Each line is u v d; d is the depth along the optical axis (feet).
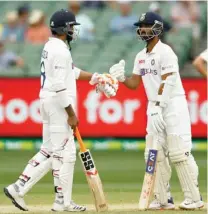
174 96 108.68
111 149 203.31
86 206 115.03
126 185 146.92
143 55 109.40
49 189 139.74
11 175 160.97
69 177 105.70
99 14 253.65
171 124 108.27
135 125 201.05
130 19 245.65
